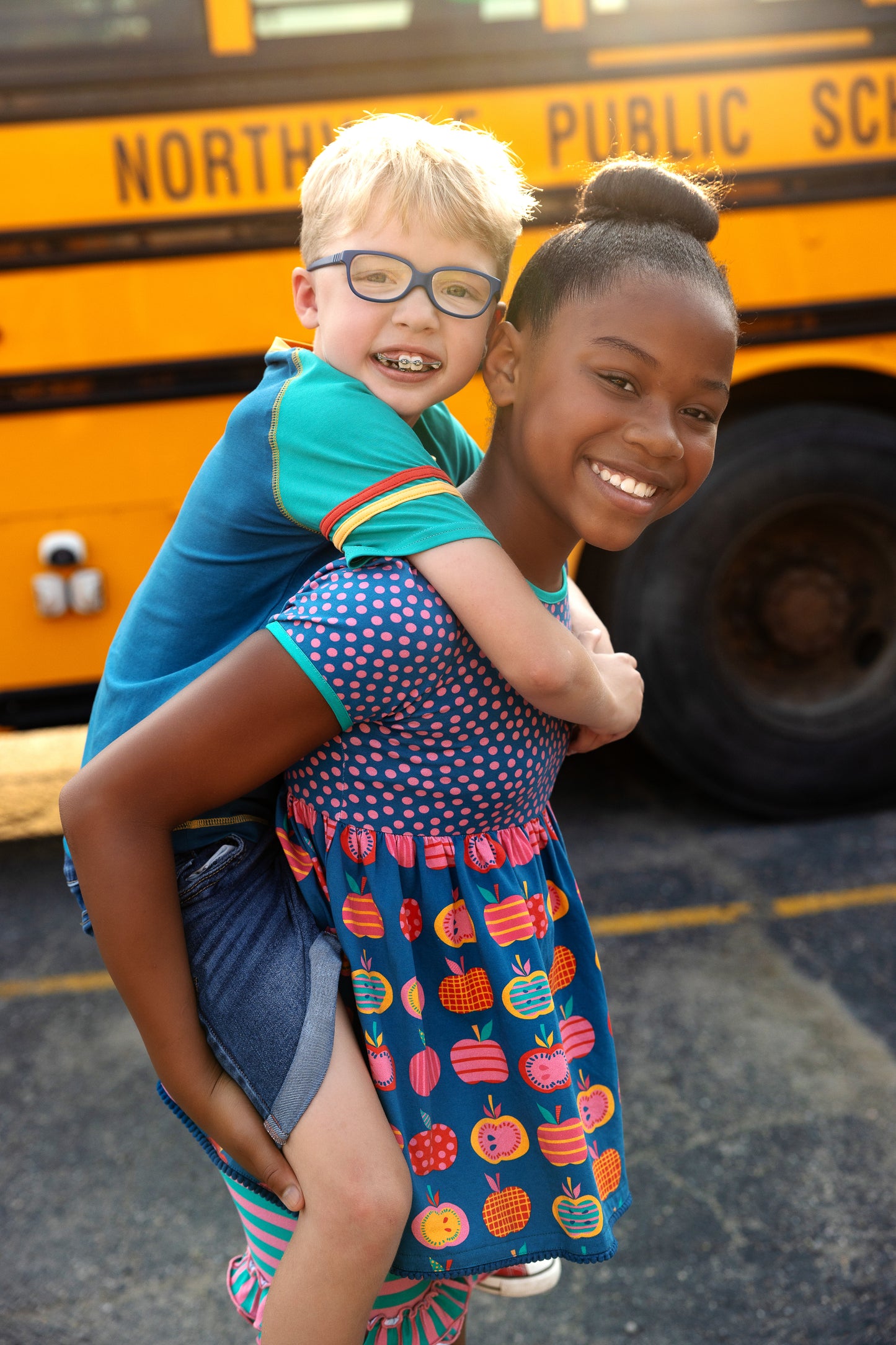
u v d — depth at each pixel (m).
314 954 1.03
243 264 2.79
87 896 0.98
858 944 2.76
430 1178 1.04
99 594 2.88
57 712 2.98
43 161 2.71
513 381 1.07
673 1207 2.01
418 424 1.26
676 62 2.87
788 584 3.36
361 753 1.02
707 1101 2.25
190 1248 1.97
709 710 3.30
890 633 3.39
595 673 1.04
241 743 0.95
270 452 1.02
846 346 3.08
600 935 2.84
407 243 1.02
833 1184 2.04
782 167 2.95
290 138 2.77
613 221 1.03
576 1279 1.88
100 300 2.77
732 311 1.02
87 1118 2.29
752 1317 1.79
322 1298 0.96
